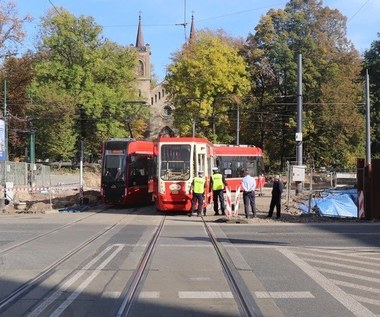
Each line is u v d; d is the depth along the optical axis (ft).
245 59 203.21
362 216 72.02
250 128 209.87
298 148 103.50
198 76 187.93
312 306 24.80
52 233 54.03
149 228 59.88
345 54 202.80
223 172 120.37
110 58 208.85
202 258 38.47
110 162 95.86
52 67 195.00
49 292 27.61
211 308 24.39
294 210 86.17
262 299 26.14
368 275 32.37
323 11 212.23
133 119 223.92
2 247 43.57
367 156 130.21
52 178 180.34
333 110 186.80
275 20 203.51
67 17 200.54
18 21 174.91
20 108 201.05
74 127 208.74
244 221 67.21
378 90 203.82
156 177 81.51
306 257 39.24
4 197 91.76
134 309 24.21
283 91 201.26
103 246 44.34
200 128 198.18
